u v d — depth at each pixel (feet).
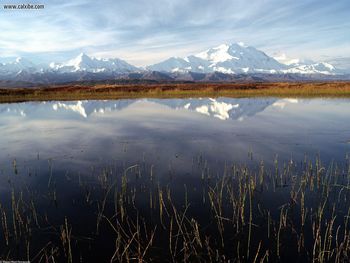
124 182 45.78
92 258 30.55
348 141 71.15
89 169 55.26
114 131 88.02
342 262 29.01
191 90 233.35
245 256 30.40
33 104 168.25
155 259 30.01
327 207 39.40
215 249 31.55
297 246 31.83
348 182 44.75
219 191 44.83
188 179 49.49
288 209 39.11
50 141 76.54
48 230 35.47
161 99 189.88
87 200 42.57
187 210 39.42
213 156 61.67
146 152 65.26
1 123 104.83
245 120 103.65
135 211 39.52
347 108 128.47
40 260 30.25
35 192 45.57
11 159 61.82
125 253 30.71
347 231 34.12
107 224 36.52
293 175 49.98
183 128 90.99
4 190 46.39
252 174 50.85
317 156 60.08
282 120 101.81
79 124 100.73
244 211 39.06
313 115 111.04
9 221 37.76
